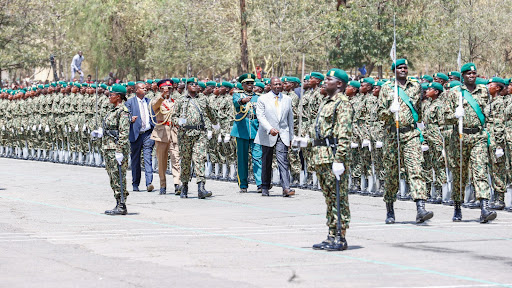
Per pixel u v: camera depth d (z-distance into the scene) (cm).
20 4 6050
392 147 1633
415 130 1628
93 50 6956
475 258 1254
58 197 2161
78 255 1302
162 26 6291
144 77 7419
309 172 2391
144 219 1738
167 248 1366
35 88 3581
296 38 5406
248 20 5553
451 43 4741
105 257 1284
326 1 5416
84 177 2767
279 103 2169
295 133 2353
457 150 1670
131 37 7081
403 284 1070
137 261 1247
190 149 2128
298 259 1255
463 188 1677
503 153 1862
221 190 2350
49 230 1578
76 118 3281
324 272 1152
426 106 2061
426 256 1273
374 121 2169
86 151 3306
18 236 1503
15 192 2286
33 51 6153
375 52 4719
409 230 1549
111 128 1792
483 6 4766
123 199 1814
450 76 2350
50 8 6206
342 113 1291
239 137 2259
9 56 6084
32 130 3600
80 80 4938
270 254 1301
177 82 2702
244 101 2248
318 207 1933
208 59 6247
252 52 6069
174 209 1911
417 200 1625
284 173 2178
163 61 6291
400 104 1619
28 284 1088
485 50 4788
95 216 1786
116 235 1512
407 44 4766
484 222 1650
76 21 6981
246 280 1100
